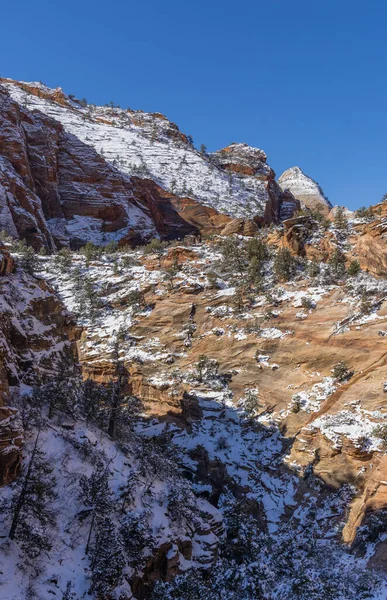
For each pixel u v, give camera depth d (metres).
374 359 47.78
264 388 51.50
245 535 35.03
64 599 25.05
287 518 40.81
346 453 41.88
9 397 34.62
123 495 32.44
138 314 62.00
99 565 26.64
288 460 44.69
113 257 76.50
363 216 66.00
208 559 33.72
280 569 30.31
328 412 46.00
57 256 76.31
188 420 51.16
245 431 48.78
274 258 63.69
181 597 26.69
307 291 56.69
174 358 57.03
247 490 43.22
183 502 35.19
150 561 30.02
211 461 45.88
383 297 51.75
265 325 55.56
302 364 51.19
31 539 26.11
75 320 61.66
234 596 26.00
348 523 37.56
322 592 26.45
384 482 37.31
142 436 47.81
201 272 65.56
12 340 42.50
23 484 27.17
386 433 41.09
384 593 28.03
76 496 30.42
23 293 49.72
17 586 24.39
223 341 56.25
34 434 32.78
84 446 34.19
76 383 43.28
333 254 58.75
